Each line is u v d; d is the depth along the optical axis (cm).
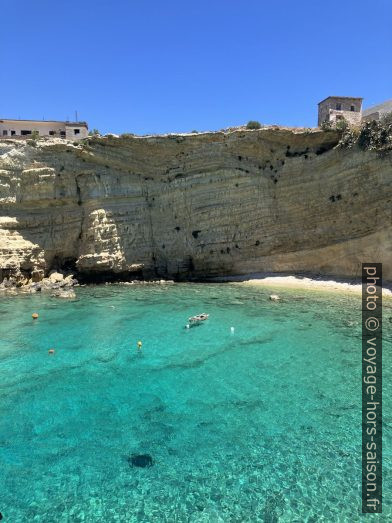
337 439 1291
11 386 1698
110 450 1257
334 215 3672
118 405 1534
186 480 1121
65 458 1221
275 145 4053
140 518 995
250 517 991
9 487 1103
